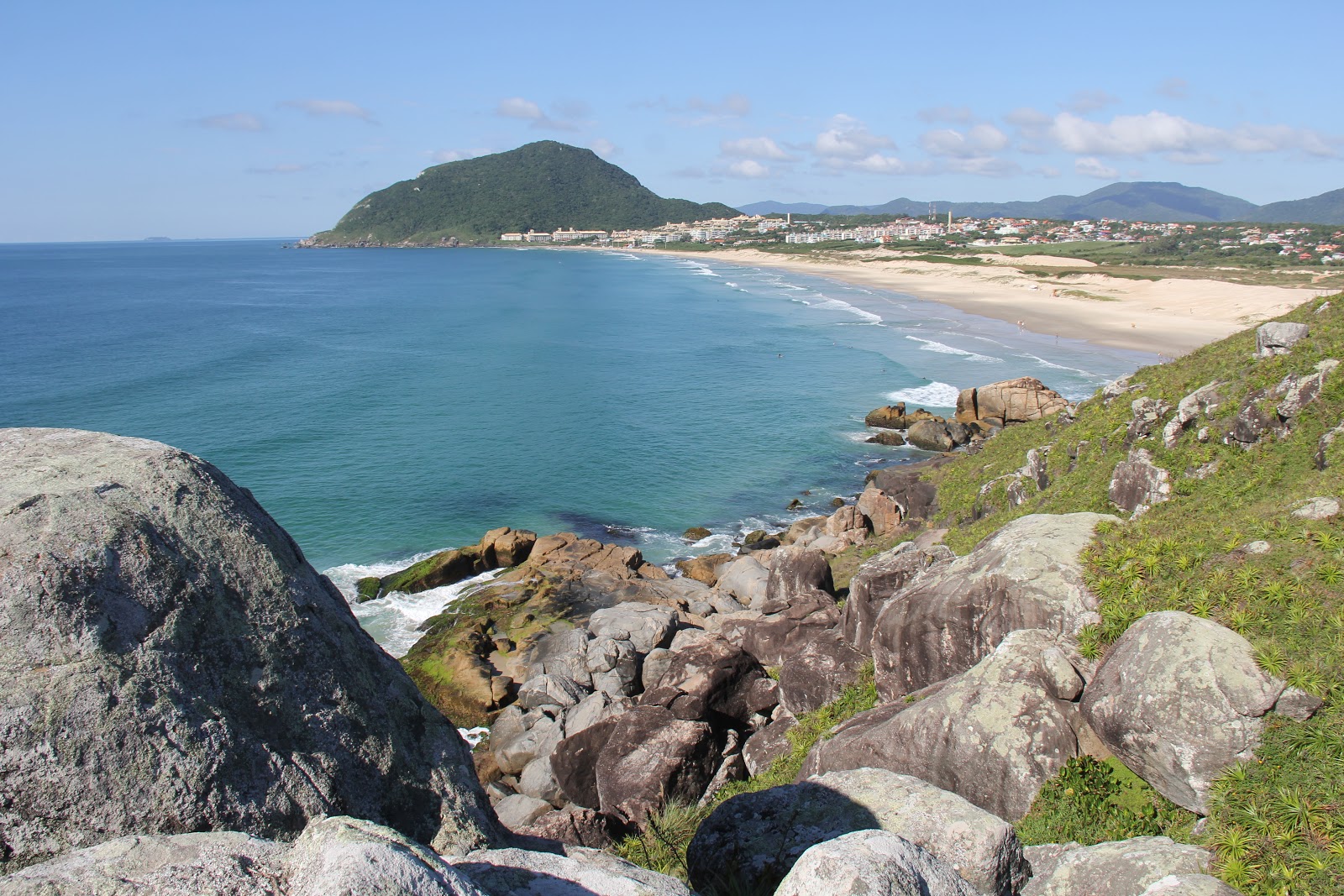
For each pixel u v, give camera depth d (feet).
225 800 18.30
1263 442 56.85
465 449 165.37
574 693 74.59
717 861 30.35
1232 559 36.42
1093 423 77.56
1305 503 39.47
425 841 22.02
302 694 21.16
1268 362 60.34
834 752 38.81
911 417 175.52
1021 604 39.58
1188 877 24.34
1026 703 34.14
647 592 96.43
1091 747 33.27
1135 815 30.27
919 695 40.73
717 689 54.90
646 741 50.47
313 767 20.36
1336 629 30.40
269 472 148.97
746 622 67.36
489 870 18.42
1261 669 29.48
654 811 46.06
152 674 18.43
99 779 17.06
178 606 19.57
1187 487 59.16
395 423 184.44
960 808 27.66
